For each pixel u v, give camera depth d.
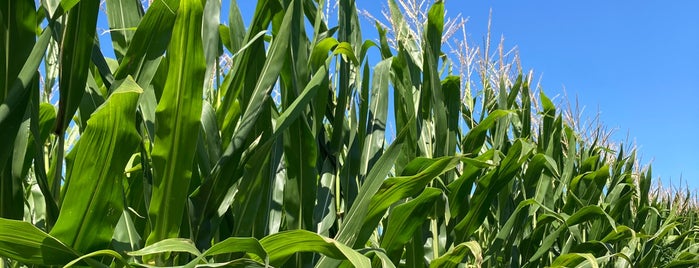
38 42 1.17
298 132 1.74
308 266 1.73
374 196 1.81
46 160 1.86
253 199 1.58
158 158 1.27
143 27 1.28
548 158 2.94
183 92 1.24
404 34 2.76
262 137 1.61
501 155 2.77
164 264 1.35
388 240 1.97
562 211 3.64
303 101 1.56
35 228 1.08
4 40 1.12
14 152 1.21
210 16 1.59
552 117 3.50
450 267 2.20
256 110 1.51
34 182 2.14
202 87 1.25
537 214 3.58
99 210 1.20
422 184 1.85
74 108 1.26
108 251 1.13
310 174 1.75
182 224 1.43
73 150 1.24
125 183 1.83
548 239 2.95
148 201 1.42
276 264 1.42
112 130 1.15
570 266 2.77
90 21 1.25
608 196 4.16
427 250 2.35
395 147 1.83
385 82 2.25
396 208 1.93
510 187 2.88
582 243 3.16
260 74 1.58
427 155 2.53
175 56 1.22
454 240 2.46
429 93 2.52
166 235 1.32
